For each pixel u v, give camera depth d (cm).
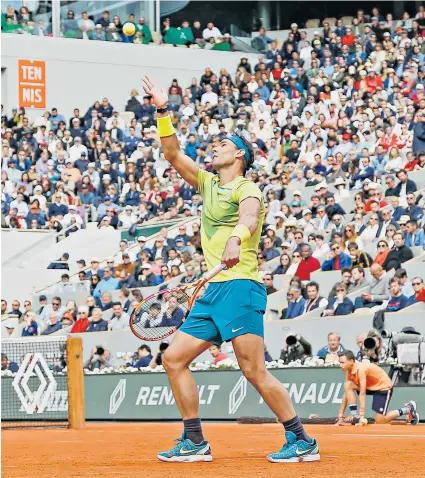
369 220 3222
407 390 2259
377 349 2381
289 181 3888
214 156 1044
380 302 2812
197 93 4788
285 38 5491
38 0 5081
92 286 3684
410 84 4228
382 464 999
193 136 4356
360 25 5003
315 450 1031
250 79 4788
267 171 4150
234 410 2478
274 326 2914
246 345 1009
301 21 5519
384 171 3647
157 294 1050
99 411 2708
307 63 4850
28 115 4988
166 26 5391
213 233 1032
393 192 3350
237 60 5409
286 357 2612
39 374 2394
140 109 4803
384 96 4216
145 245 3869
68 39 5094
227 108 4628
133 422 2614
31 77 4994
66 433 1917
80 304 3631
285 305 3062
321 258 3209
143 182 4297
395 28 4947
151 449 1295
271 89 4656
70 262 4072
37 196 4278
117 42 5216
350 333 2756
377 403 2222
